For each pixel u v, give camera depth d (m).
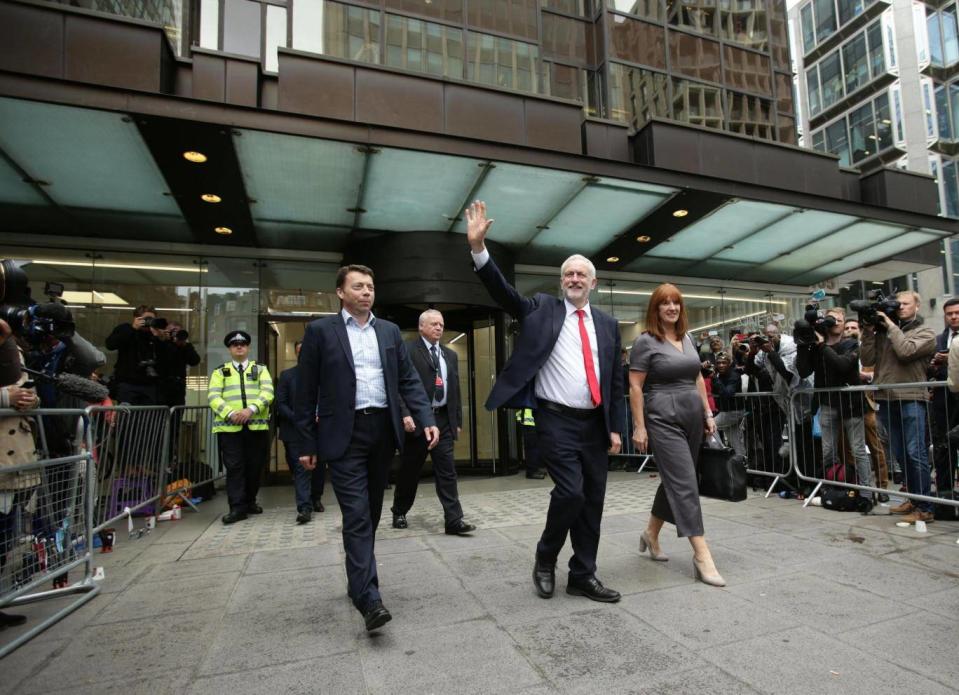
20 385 2.79
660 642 2.38
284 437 5.43
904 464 4.69
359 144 5.67
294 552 4.02
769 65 10.94
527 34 8.99
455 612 2.77
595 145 7.41
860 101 24.28
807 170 8.26
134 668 2.24
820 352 5.23
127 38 5.18
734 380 6.50
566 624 2.59
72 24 5.05
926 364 4.71
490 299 8.32
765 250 9.87
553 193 7.11
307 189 6.69
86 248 7.97
